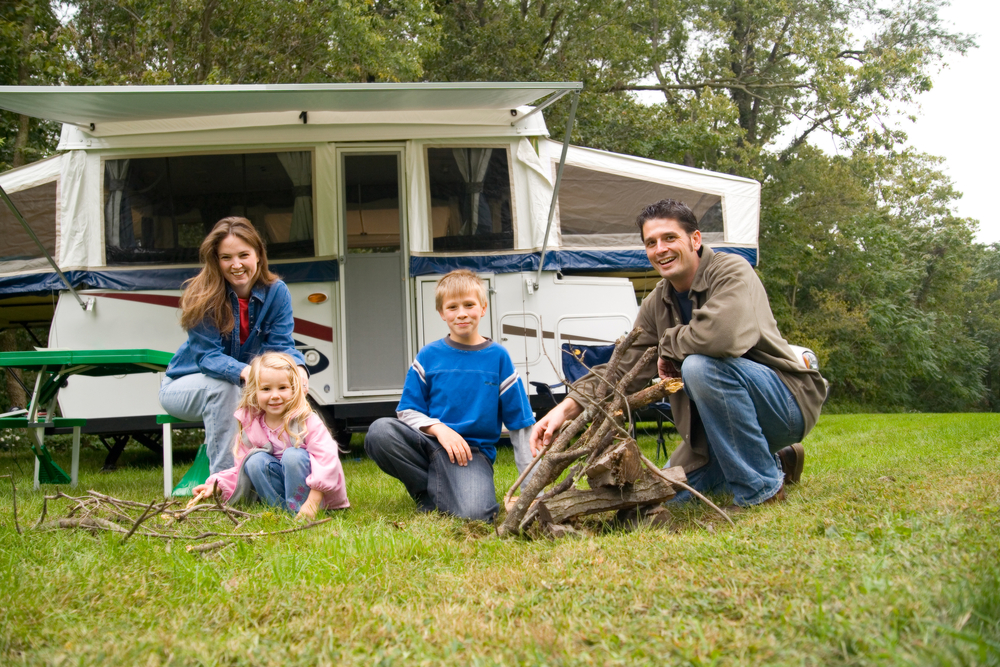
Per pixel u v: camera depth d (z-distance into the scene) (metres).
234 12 11.61
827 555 2.15
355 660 1.66
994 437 5.96
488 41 16.25
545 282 7.18
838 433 8.02
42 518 3.08
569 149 7.27
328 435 3.74
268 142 6.93
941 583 1.76
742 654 1.53
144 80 11.09
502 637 1.74
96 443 12.68
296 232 7.01
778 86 21.81
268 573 2.39
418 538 2.81
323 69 12.09
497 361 3.75
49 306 7.75
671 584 1.99
